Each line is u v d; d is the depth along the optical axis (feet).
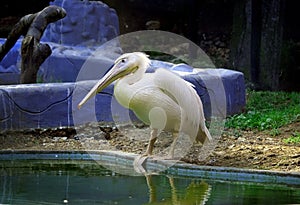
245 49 66.80
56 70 54.03
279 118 43.14
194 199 24.57
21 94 38.52
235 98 46.75
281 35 67.67
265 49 66.49
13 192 25.45
